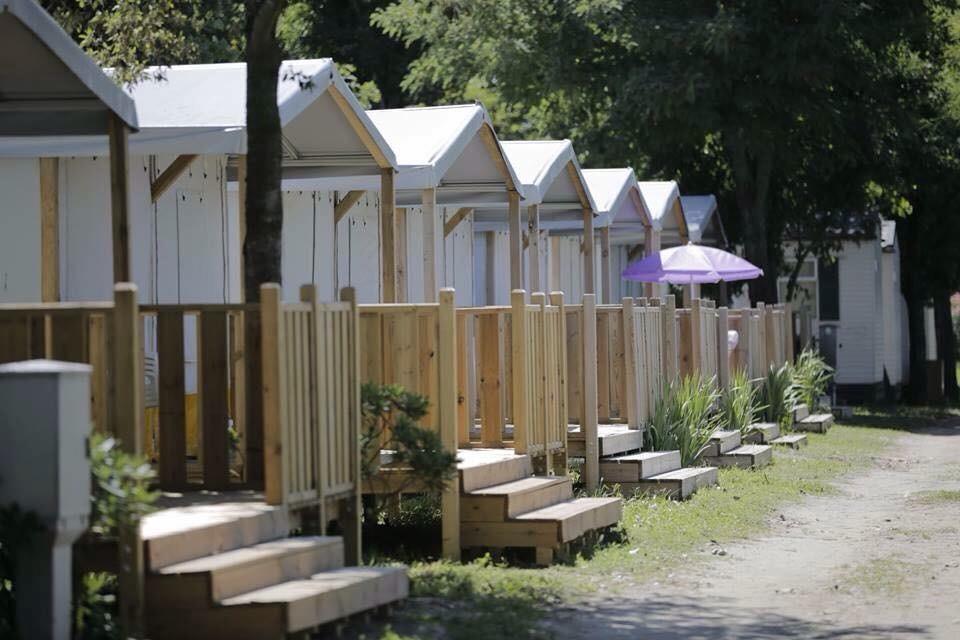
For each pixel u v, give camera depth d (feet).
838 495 69.00
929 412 147.02
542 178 78.79
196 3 63.67
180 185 56.75
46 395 27.78
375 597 34.42
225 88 53.83
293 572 33.45
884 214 153.89
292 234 66.49
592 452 59.11
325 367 36.91
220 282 59.36
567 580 42.60
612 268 127.44
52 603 28.12
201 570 30.19
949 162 143.13
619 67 125.18
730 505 61.21
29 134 39.58
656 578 43.93
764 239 131.23
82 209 52.70
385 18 134.00
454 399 44.55
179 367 37.32
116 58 57.98
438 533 48.62
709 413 81.00
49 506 27.71
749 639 35.17
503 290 99.30
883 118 131.13
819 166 132.26
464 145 66.18
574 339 61.72
